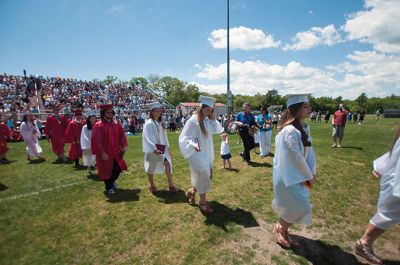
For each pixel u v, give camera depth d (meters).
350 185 6.35
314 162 3.63
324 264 3.37
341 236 4.06
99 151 5.75
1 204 5.47
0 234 4.26
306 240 3.94
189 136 4.65
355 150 10.99
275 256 3.52
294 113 3.37
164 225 4.38
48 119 10.02
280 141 3.35
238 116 8.71
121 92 37.75
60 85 32.28
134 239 4.00
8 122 17.19
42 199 5.72
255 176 7.05
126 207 5.16
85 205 5.34
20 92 26.91
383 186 3.24
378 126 26.83
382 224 3.20
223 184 6.48
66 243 3.97
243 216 4.69
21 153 12.07
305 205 3.35
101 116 5.98
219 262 3.43
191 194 5.16
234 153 10.80
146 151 5.63
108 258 3.60
